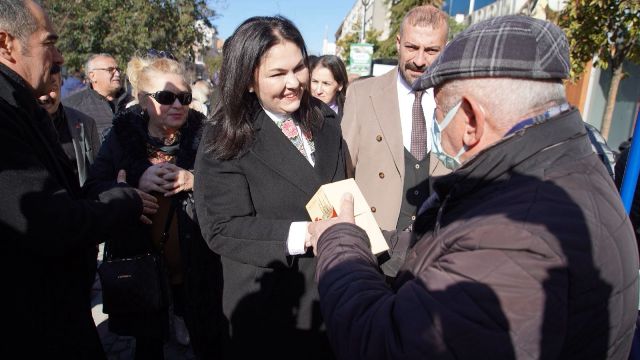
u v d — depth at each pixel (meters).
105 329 3.10
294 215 1.68
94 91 4.55
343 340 0.99
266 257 1.56
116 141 2.23
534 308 0.79
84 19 11.28
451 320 0.82
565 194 0.86
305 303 1.72
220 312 2.15
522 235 0.82
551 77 0.90
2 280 1.27
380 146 2.42
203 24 14.51
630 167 1.61
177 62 2.32
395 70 2.48
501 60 0.90
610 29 3.74
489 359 0.80
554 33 0.93
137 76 2.35
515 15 0.98
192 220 2.14
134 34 11.92
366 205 1.49
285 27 1.54
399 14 11.21
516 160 0.92
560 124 0.92
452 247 0.92
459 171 1.00
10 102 1.32
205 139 1.66
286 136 1.67
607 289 0.85
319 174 1.75
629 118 6.64
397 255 1.60
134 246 2.12
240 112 1.58
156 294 2.07
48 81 1.50
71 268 1.47
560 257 0.80
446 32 2.32
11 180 1.23
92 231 1.43
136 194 1.73
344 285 1.05
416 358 0.84
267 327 1.73
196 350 2.25
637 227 2.29
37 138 1.41
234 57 1.53
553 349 0.79
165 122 2.22
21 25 1.35
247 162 1.63
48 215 1.29
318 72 3.97
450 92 0.99
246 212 1.66
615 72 4.16
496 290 0.80
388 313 0.93
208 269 2.17
